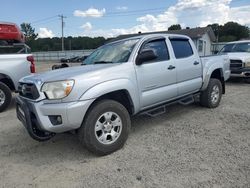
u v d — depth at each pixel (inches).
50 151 162.9
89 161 146.3
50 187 122.1
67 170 137.6
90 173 133.0
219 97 251.4
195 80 219.0
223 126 195.3
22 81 159.9
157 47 188.4
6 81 275.4
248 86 386.6
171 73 191.6
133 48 174.7
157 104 186.5
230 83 423.2
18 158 155.2
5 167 144.4
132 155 150.9
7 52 293.3
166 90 187.6
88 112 144.5
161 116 226.7
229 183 117.9
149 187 117.6
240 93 325.7
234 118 213.5
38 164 146.3
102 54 195.0
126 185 120.2
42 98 140.6
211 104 243.6
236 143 162.1
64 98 136.8
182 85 203.2
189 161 140.2
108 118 151.3
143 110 179.0
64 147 167.8
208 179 121.7
